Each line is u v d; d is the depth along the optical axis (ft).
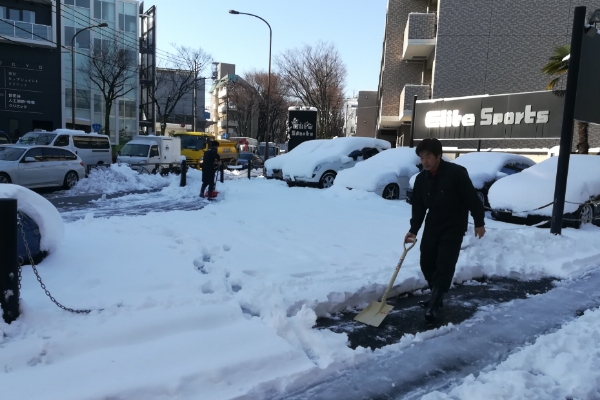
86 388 8.85
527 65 68.39
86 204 38.24
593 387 10.09
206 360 10.28
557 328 13.88
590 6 66.28
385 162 43.21
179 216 28.84
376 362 11.38
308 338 11.91
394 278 14.24
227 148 100.68
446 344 12.54
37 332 10.71
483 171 35.76
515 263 19.99
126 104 131.75
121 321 11.47
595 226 29.37
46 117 105.50
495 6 68.80
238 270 16.98
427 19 72.74
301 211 32.14
